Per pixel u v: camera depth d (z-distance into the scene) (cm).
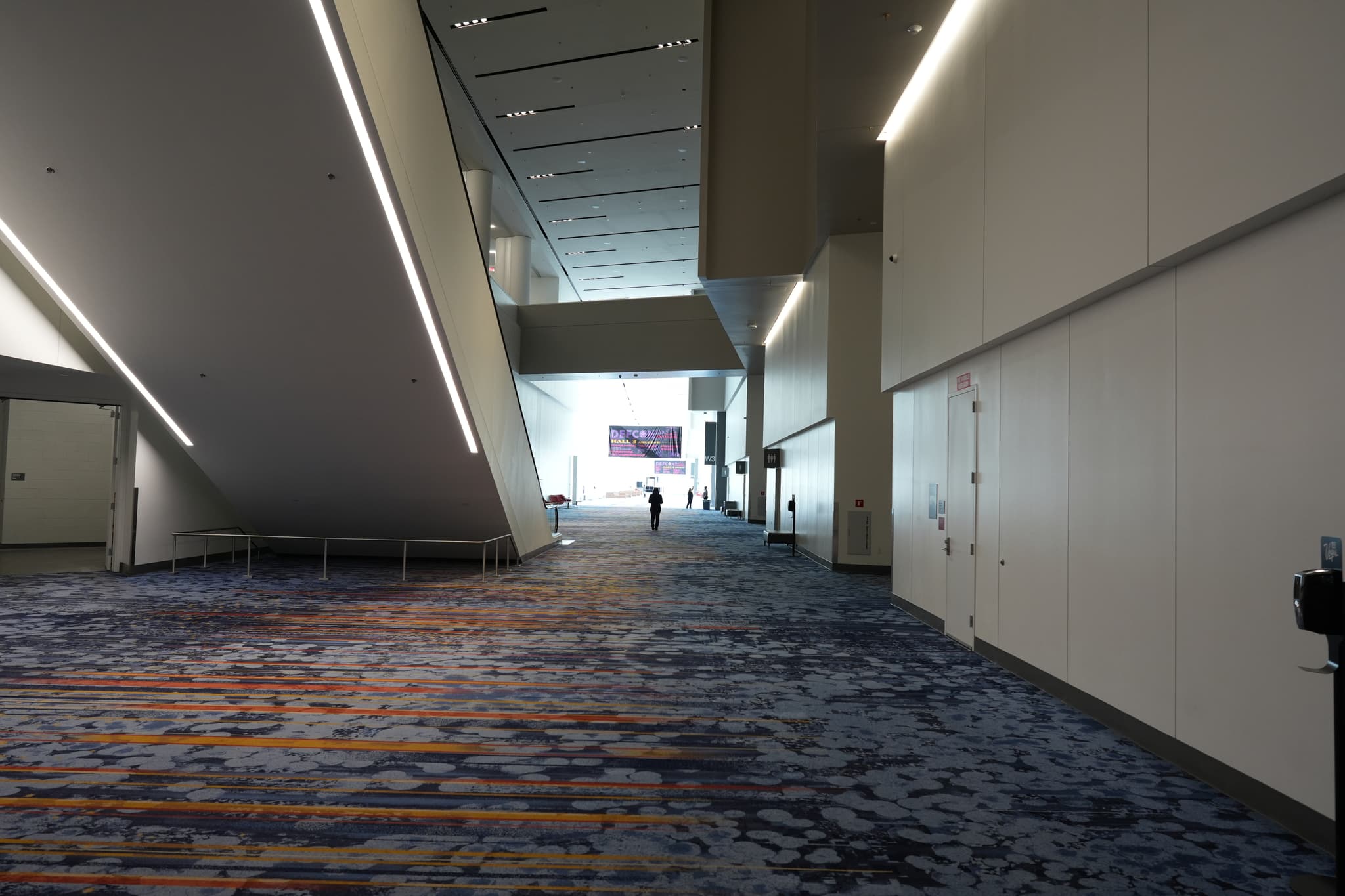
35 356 941
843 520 1270
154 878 269
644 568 1294
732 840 306
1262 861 295
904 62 770
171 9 570
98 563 1222
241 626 741
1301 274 318
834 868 285
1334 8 287
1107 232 440
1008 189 578
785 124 1295
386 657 620
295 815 322
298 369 916
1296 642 318
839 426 1275
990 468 644
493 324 1088
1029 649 564
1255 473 341
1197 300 382
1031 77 539
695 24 1505
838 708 496
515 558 1303
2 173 700
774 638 722
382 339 867
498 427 1123
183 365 927
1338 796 259
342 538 1255
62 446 1552
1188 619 384
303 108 638
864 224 1214
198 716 458
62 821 312
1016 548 589
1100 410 471
